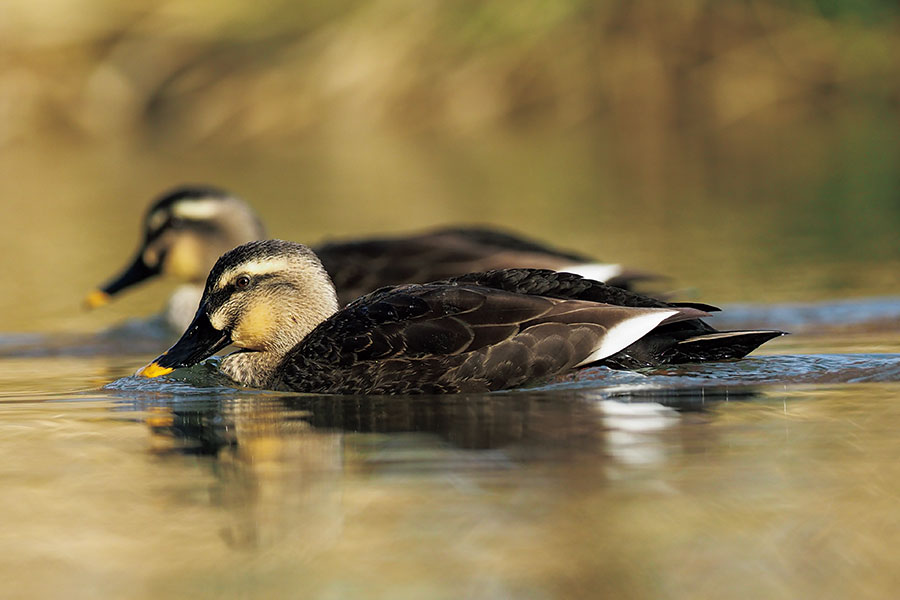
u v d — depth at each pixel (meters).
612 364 10.36
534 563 6.55
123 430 9.48
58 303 17.58
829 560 6.53
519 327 10.28
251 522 7.25
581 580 6.34
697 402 9.55
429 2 37.25
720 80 36.44
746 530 6.91
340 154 35.09
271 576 6.50
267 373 11.28
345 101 36.91
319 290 11.52
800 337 13.02
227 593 6.33
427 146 35.97
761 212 23.77
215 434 9.24
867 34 36.62
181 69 37.97
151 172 32.44
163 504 7.62
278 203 26.28
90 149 36.94
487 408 9.62
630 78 36.41
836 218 22.56
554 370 10.20
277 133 37.00
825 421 8.91
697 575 6.38
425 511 7.29
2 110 36.81
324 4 38.38
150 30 38.22
